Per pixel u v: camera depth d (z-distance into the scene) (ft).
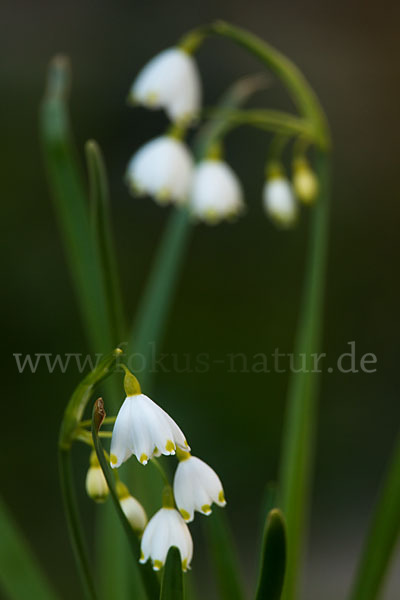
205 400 4.53
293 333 4.80
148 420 1.73
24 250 4.74
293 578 2.28
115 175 5.00
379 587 2.20
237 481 4.34
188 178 2.36
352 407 4.77
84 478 4.25
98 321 2.31
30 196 4.87
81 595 3.80
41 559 3.98
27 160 4.93
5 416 4.42
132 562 2.20
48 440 4.37
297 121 2.33
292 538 2.29
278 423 4.51
